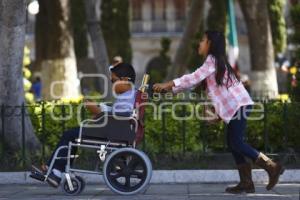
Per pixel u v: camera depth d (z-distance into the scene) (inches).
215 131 991.6
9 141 968.9
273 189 805.9
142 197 731.4
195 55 2256.4
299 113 979.9
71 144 751.7
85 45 2566.4
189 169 913.5
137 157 741.3
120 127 750.5
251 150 741.3
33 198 735.1
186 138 982.4
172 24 4694.9
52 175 752.3
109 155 745.6
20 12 973.2
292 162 943.0
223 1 2506.2
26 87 1723.7
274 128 997.8
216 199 708.0
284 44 2561.5
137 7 4717.0
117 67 761.6
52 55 1668.3
